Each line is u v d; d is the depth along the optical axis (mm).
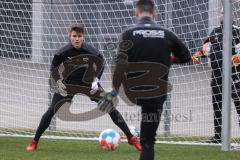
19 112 26250
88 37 24953
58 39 25609
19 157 17391
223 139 19062
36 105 27156
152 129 13461
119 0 25109
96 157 17531
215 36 20359
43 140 21172
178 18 21859
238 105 20625
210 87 21938
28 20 25281
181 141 21172
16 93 27500
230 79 18656
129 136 18594
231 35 18578
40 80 26672
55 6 25859
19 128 23625
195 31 21938
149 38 13344
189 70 23344
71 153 18328
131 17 24047
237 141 21062
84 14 25734
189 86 23812
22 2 25141
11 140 21016
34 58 25969
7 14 25328
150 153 13328
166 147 19922
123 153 18359
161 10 21969
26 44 25625
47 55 25688
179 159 17359
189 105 23984
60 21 25734
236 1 21109
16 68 26953
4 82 27609
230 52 18562
